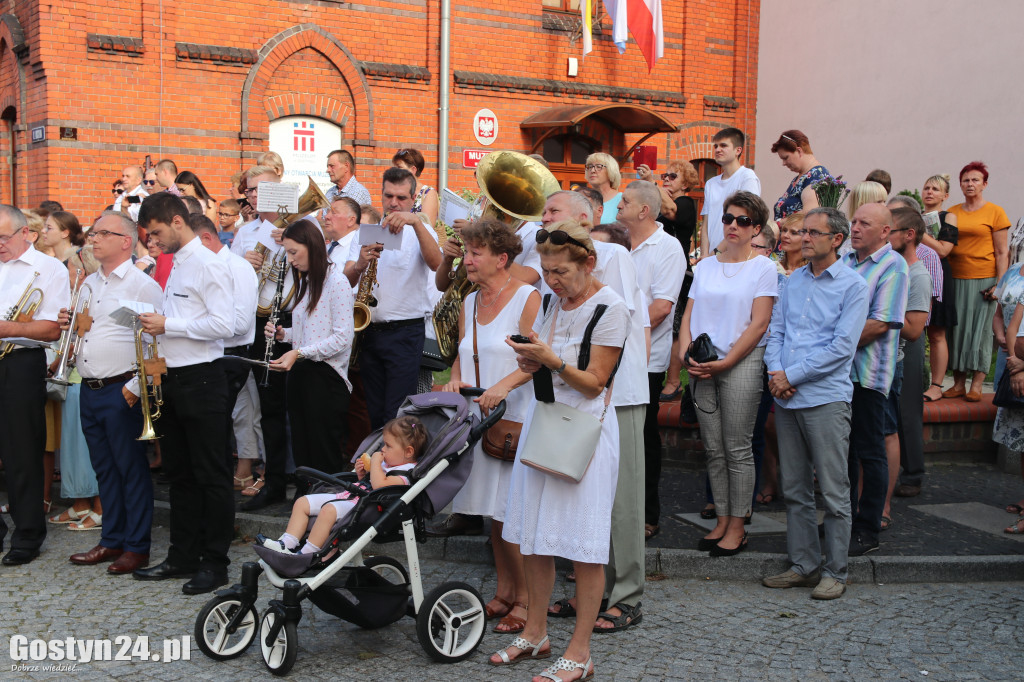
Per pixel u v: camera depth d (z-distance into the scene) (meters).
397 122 15.99
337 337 6.46
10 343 6.12
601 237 5.92
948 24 17.11
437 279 6.12
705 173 19.44
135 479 6.01
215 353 5.81
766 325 6.08
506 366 5.20
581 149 18.05
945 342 9.28
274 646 4.62
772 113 21.19
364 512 4.80
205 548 5.77
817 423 5.71
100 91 13.66
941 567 6.09
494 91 16.83
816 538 5.91
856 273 5.74
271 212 7.23
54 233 8.17
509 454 5.12
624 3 16.89
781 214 8.59
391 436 5.05
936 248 9.08
